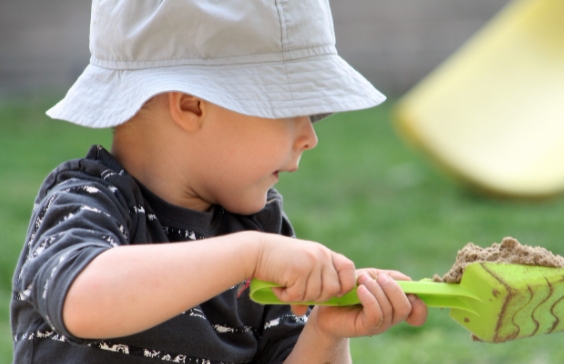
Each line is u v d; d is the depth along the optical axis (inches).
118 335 65.8
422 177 205.9
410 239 151.2
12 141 244.5
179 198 71.7
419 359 99.4
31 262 66.7
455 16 321.4
